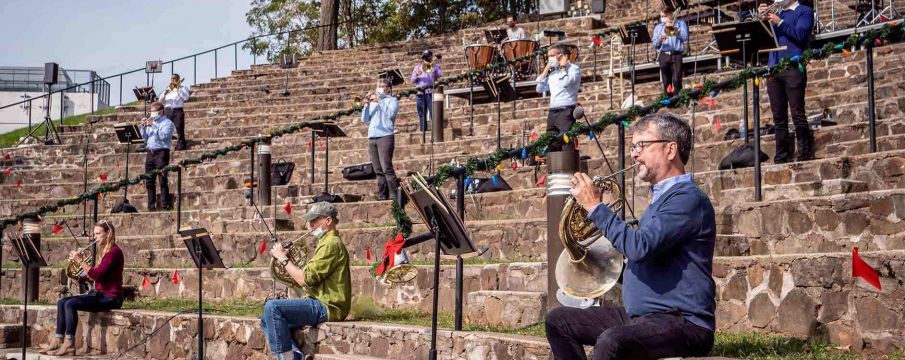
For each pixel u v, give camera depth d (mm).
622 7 28641
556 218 7348
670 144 5309
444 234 7023
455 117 19484
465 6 37719
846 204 8117
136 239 14930
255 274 12164
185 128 22812
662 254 5223
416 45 28922
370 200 15656
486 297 8578
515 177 13961
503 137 16578
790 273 6844
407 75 25391
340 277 9195
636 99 16688
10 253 16203
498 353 7430
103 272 11508
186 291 12844
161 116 17125
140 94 23750
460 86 21406
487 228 11250
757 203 8672
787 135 10906
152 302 12398
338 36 37281
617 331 5070
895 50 15656
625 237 5133
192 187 18219
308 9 37406
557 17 29172
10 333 12195
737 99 14789
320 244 9172
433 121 17484
